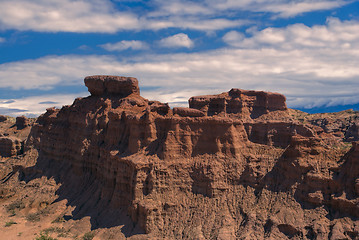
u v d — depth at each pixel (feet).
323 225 180.04
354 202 178.70
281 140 290.56
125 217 220.02
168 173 219.00
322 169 197.16
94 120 300.40
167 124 238.07
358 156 185.98
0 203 304.50
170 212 210.38
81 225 233.35
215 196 213.87
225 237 191.31
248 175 219.41
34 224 253.03
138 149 236.84
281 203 199.00
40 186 309.83
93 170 284.61
